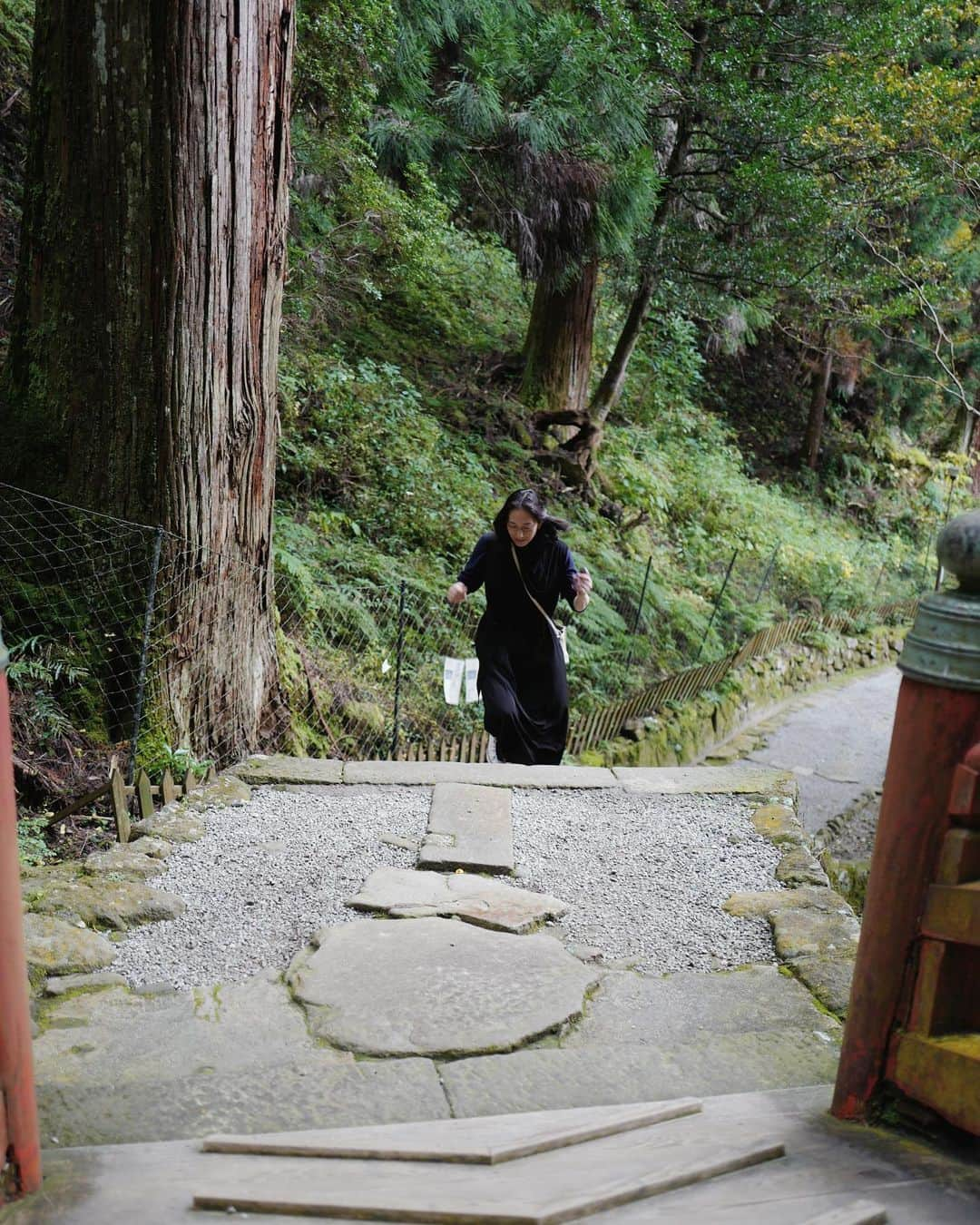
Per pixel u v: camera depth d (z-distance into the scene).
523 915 3.55
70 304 4.98
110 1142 2.27
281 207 5.25
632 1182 1.88
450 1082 2.56
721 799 4.85
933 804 2.04
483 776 4.98
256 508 5.45
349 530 8.67
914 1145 2.10
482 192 10.94
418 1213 1.76
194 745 5.17
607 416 14.33
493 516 9.75
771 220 11.49
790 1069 2.67
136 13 4.61
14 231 8.07
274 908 3.59
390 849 4.12
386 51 8.81
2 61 8.72
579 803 4.74
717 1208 1.82
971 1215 1.79
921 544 18.92
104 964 3.17
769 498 16.06
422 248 10.98
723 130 11.30
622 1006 3.02
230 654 5.34
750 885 3.93
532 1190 1.86
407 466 9.46
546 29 9.75
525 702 5.40
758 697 11.37
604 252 10.89
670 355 17.11
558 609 9.34
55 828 4.32
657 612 10.66
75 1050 2.70
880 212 12.04
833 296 12.09
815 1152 2.06
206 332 4.94
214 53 4.69
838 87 10.49
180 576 5.05
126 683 5.01
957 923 2.01
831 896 3.82
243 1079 2.53
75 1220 1.77
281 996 3.01
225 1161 2.04
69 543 5.06
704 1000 3.07
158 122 4.69
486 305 14.49
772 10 11.05
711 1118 2.26
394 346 12.16
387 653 7.45
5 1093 1.83
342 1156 2.05
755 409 20.56
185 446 4.99
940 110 10.38
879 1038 2.17
